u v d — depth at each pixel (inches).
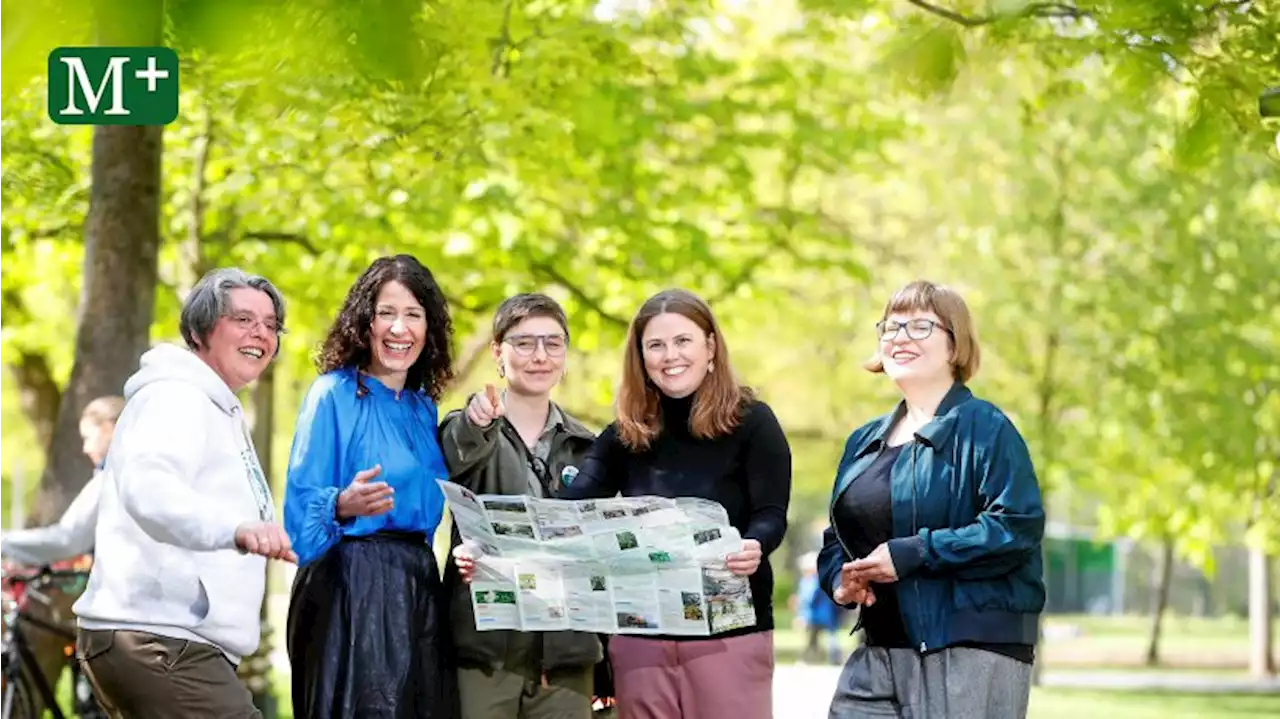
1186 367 746.8
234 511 193.2
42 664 348.8
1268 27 241.9
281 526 190.5
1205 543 921.5
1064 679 1059.3
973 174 779.4
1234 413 745.0
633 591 209.2
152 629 187.8
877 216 818.8
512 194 459.5
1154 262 754.8
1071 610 2534.5
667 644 213.8
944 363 206.8
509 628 210.8
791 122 552.1
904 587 200.5
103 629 188.7
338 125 353.1
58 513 365.1
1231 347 746.2
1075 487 894.4
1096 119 704.4
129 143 367.2
